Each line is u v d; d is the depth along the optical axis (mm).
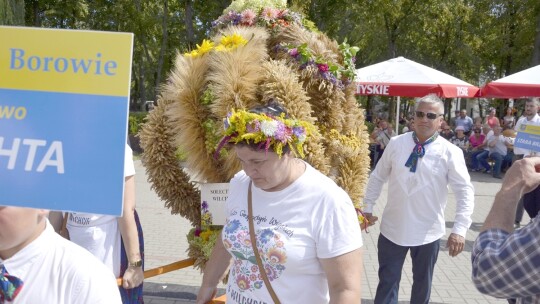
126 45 1245
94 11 24859
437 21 22125
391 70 7926
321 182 1960
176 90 3117
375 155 14641
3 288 1362
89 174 1277
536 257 1488
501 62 28984
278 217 1941
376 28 21453
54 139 1282
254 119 1869
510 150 12914
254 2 3551
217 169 3250
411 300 3766
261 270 1946
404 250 3707
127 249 2793
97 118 1265
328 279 1895
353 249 1877
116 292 1436
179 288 4887
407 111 30812
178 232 6949
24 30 1270
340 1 17391
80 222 2773
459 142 14961
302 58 3213
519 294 1584
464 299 4770
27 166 1296
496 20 26312
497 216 1744
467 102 35094
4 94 1292
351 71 3363
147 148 3244
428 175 3586
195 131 3123
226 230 2064
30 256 1374
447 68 26594
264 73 3029
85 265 1404
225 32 3389
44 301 1368
